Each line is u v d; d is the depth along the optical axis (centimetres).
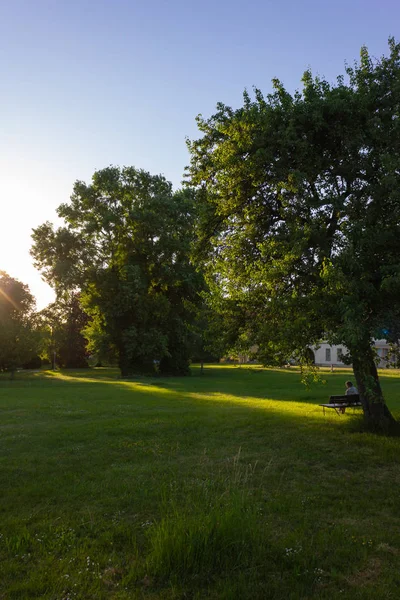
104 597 443
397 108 1167
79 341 8694
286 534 597
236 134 1229
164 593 449
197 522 534
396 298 1016
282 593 452
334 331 1023
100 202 4869
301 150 1151
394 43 1265
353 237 1045
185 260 4819
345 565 512
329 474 912
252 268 1255
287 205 1236
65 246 4812
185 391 3072
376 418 1334
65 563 512
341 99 1182
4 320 5050
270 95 1298
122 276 4822
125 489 802
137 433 1354
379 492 789
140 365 5272
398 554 541
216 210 1432
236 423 1505
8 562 518
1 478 884
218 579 475
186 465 979
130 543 571
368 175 1196
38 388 3528
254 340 1205
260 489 805
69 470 946
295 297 1067
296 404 2159
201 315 1416
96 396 2722
